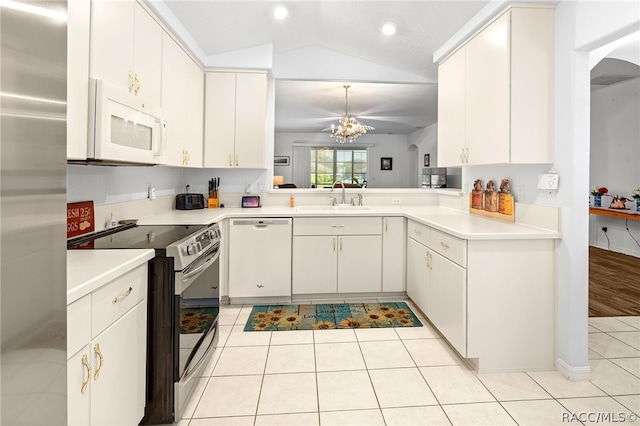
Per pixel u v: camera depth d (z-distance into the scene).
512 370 2.20
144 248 1.65
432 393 1.97
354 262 3.43
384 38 3.34
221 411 1.80
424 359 2.34
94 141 1.54
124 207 2.53
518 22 2.26
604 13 1.88
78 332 1.09
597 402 1.89
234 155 3.49
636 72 5.00
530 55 2.26
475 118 2.65
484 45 2.53
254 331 2.77
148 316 1.66
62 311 0.70
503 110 2.31
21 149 0.59
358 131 6.55
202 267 1.95
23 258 0.60
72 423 1.07
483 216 3.03
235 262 3.30
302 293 3.39
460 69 2.88
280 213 3.32
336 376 2.13
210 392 1.96
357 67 3.93
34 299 0.62
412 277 3.26
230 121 3.49
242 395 1.94
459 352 2.23
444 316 2.48
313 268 3.39
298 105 6.45
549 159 2.28
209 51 3.34
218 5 2.65
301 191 3.93
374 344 2.55
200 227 2.30
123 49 1.88
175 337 1.67
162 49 2.44
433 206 4.00
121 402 1.38
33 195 0.62
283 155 9.86
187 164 2.98
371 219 3.43
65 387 0.71
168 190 3.42
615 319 3.02
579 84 2.09
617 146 5.76
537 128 2.28
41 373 0.64
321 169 10.00
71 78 1.44
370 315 3.10
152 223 2.54
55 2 0.66
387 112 6.98
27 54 0.60
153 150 2.05
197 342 1.95
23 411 0.60
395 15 2.91
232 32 3.09
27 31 0.60
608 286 3.98
